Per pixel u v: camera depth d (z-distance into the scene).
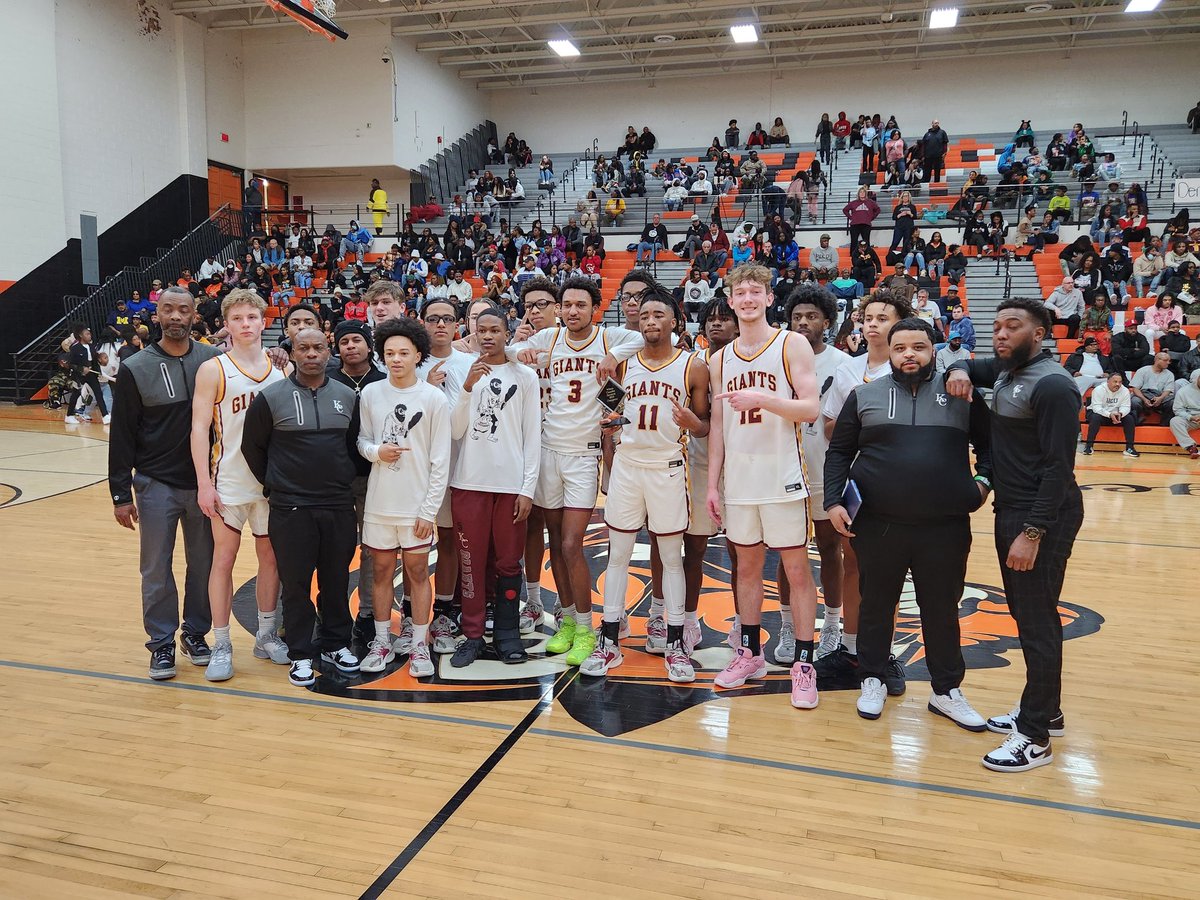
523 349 3.50
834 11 16.95
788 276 13.12
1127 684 3.46
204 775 2.65
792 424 3.22
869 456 3.05
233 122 19.14
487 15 18.39
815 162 17.73
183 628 3.65
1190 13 17.61
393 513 3.42
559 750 2.84
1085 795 2.58
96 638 3.90
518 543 3.64
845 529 3.06
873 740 2.94
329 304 15.97
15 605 4.35
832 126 20.00
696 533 3.69
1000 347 2.78
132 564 5.16
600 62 21.20
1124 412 10.30
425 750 2.84
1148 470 9.26
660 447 3.37
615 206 18.02
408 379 3.45
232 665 3.54
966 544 3.01
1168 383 10.53
